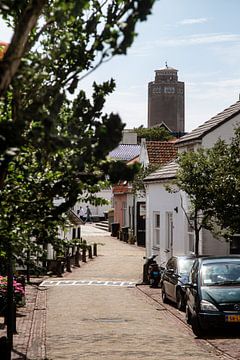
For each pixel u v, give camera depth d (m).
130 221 69.00
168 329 21.34
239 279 20.50
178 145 36.72
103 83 9.74
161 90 138.25
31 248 10.11
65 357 16.52
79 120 9.31
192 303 20.33
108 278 38.84
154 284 33.97
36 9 7.48
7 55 7.36
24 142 7.66
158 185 39.91
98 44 8.24
